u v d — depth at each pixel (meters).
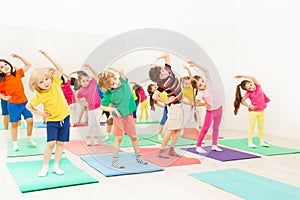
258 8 5.06
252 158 3.11
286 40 4.64
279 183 2.23
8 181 2.26
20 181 2.22
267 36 4.93
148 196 1.97
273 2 4.82
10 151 3.30
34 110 2.39
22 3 4.46
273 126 4.85
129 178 2.36
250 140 3.79
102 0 5.00
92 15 4.92
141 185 2.19
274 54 4.82
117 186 2.16
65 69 4.71
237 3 5.46
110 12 5.05
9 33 4.38
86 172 2.52
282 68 4.70
